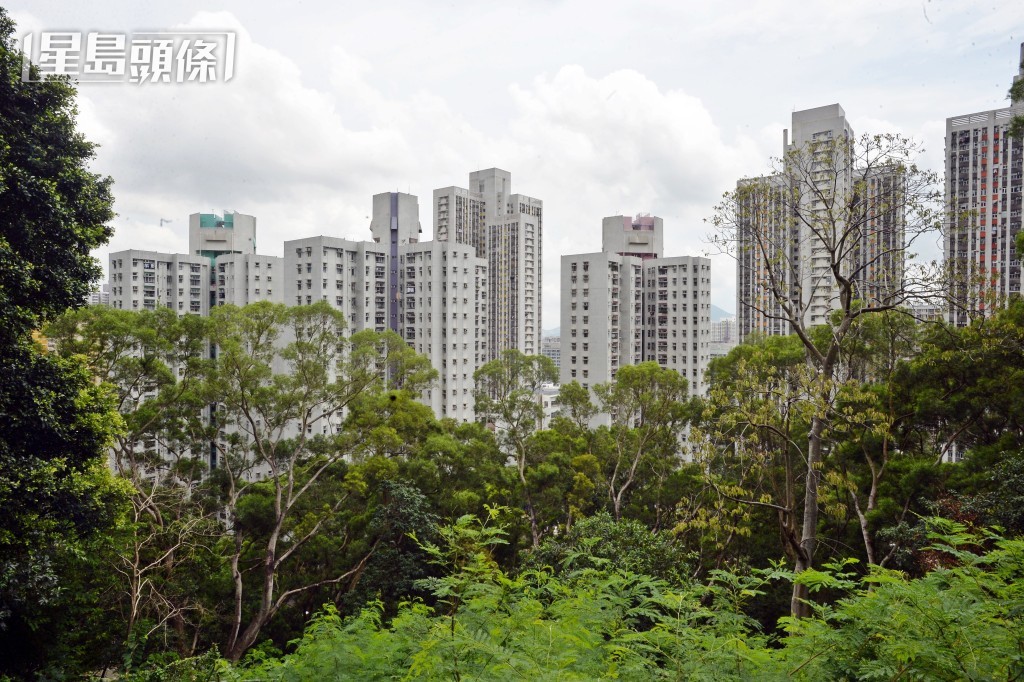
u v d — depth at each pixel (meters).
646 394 32.84
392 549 24.44
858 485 21.83
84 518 14.29
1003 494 15.58
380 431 26.70
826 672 5.40
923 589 5.41
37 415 13.16
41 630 14.17
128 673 12.93
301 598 26.55
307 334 25.81
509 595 7.64
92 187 15.62
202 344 26.00
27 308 13.48
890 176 17.33
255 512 25.67
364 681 6.75
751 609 18.27
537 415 34.69
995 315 20.20
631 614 7.62
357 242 76.06
